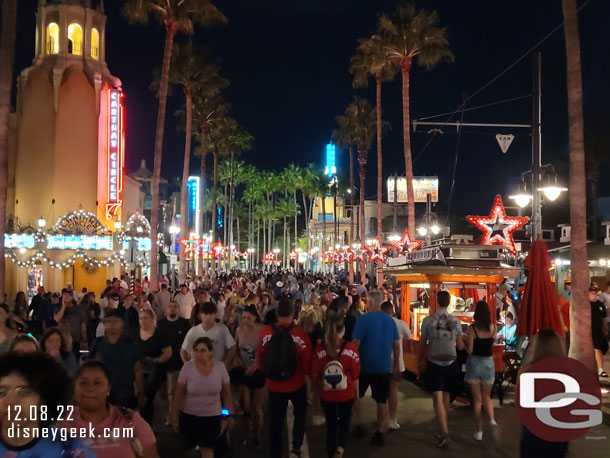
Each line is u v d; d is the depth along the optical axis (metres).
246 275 47.62
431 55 30.28
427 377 8.92
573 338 10.57
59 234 35.44
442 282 12.62
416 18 30.33
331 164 136.50
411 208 29.59
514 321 13.05
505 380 12.35
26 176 37.78
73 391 3.68
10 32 14.13
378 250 38.44
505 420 9.94
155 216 28.08
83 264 37.09
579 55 11.04
